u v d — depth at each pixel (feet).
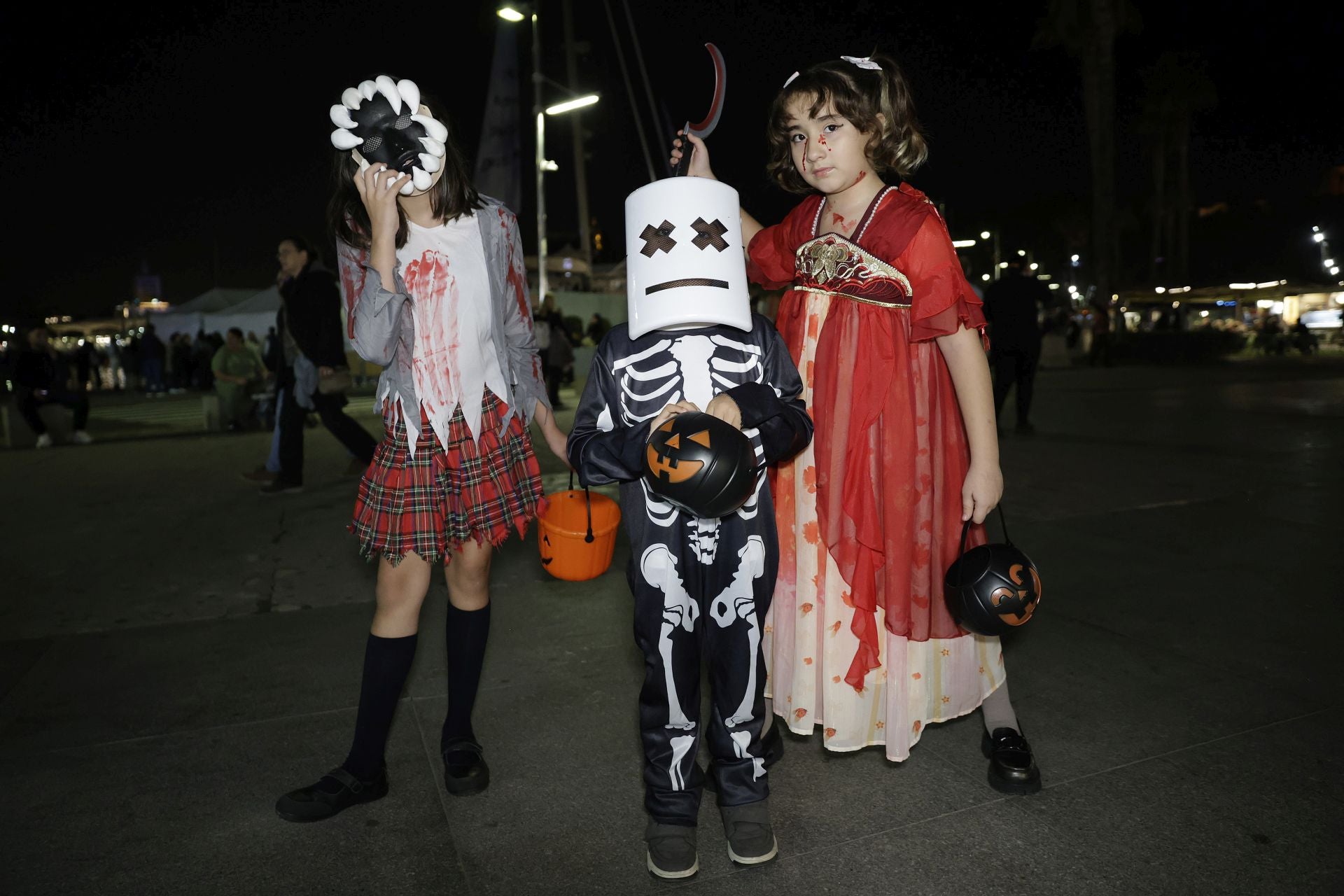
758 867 6.85
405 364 7.15
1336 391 43.37
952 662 7.64
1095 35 78.59
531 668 10.82
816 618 7.43
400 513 7.32
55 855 7.13
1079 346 86.94
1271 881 6.49
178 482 25.12
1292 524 16.47
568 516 8.71
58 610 13.41
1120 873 6.64
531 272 95.61
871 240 7.00
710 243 6.18
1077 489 20.06
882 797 7.82
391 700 7.72
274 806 7.84
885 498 7.13
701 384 6.47
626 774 8.30
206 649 11.67
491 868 6.92
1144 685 9.88
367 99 6.40
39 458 32.09
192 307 85.87
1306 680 9.91
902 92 6.99
